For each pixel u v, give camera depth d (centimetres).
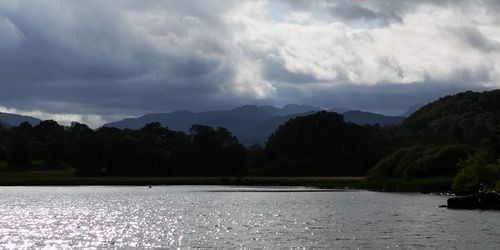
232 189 19388
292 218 9231
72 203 13438
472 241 6425
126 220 9331
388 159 19325
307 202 12862
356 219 8919
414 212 9912
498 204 10350
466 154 17062
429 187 16662
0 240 6975
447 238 6662
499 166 13288
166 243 6569
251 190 18662
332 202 12744
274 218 9281
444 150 17300
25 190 19912
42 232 7750
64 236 7300
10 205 12888
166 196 15738
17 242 6800
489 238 6631
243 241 6619
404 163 18438
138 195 16412
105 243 6656
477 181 13338
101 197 15625
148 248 6241
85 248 6312
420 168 17588
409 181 17550
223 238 6894
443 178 16738
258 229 7756
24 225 8681
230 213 10325
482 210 10156
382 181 18688
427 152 18000
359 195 15388
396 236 6888
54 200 14550
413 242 6400
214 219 9244
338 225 8125
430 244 6253
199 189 19562
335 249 6000
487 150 15188
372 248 6041
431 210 10231
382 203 12206
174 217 9700
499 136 15350
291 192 17350
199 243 6519
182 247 6269
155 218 9581
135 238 7031
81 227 8331
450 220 8475
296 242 6500
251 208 11375
